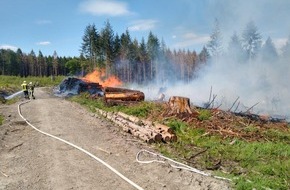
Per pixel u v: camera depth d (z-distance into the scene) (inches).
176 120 563.2
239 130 515.8
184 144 455.8
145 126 523.8
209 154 407.2
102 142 455.2
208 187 290.0
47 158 384.2
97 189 291.3
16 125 588.4
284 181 306.8
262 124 584.1
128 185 299.9
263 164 359.9
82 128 554.3
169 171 331.9
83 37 3102.9
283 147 429.1
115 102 817.5
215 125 534.9
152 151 413.1
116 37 3312.0
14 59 5093.5
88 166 354.0
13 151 417.7
